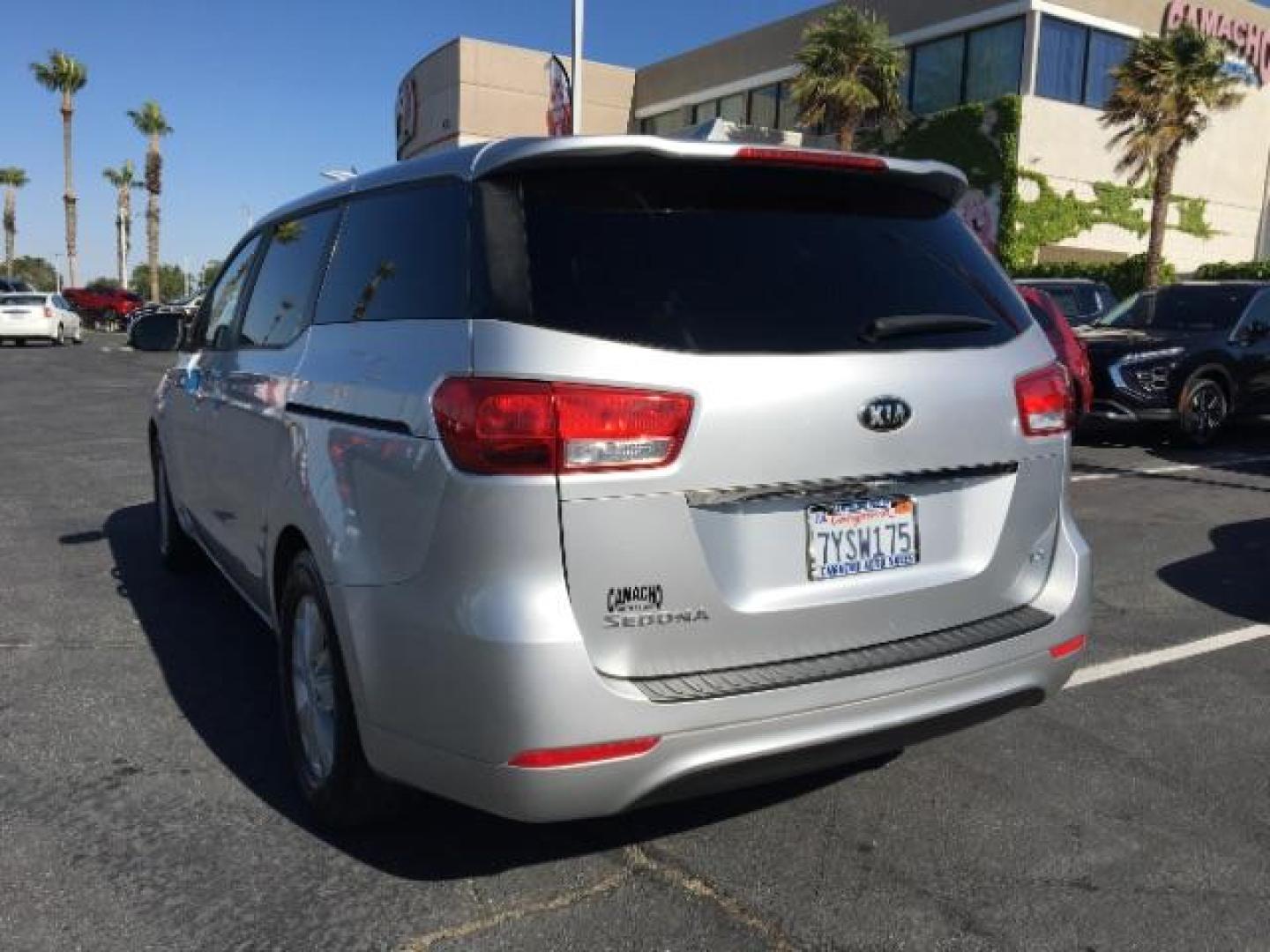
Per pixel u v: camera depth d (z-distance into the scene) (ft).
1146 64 83.10
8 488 28.25
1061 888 9.73
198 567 20.02
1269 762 12.42
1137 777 11.96
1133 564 21.30
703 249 9.09
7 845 10.25
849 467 9.02
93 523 24.17
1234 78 85.92
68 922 9.02
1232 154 103.60
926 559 9.64
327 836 10.51
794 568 8.95
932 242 10.43
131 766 11.98
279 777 11.75
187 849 10.23
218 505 14.57
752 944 8.84
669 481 8.33
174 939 8.82
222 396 14.03
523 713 8.03
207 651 15.72
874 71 91.09
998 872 9.98
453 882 9.71
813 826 10.78
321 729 10.50
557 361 8.20
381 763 9.12
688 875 9.86
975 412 9.73
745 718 8.47
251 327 13.87
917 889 9.68
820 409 8.86
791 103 108.06
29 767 11.93
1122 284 87.04
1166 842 10.58
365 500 9.25
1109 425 38.32
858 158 9.81
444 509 8.34
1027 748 12.67
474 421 8.20
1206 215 102.68
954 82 95.25
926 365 9.48
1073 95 91.61
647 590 8.36
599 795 8.22
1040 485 10.33
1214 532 24.17
